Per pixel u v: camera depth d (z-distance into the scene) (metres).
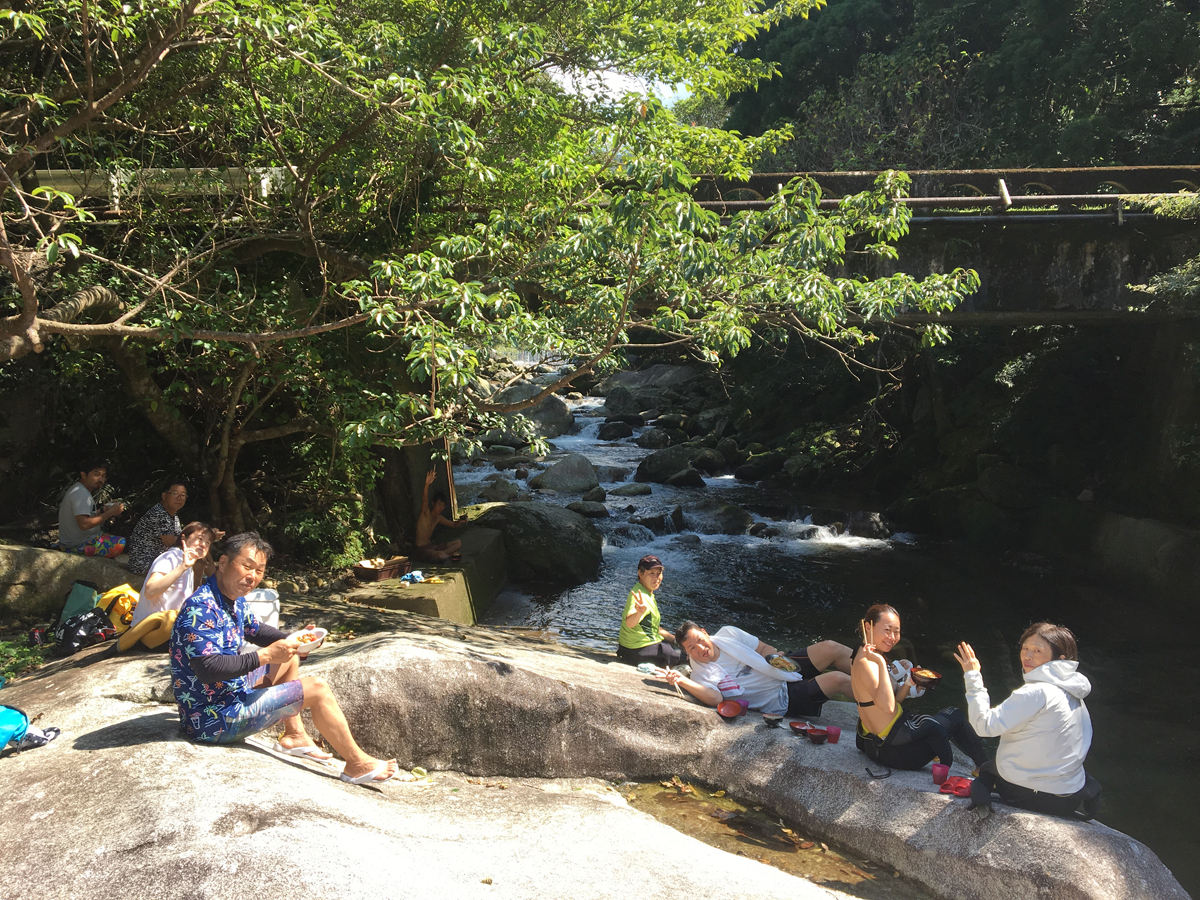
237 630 3.98
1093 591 12.17
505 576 12.34
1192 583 11.23
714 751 5.13
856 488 18.25
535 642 7.73
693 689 5.53
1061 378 14.74
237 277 7.82
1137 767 7.05
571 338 7.53
